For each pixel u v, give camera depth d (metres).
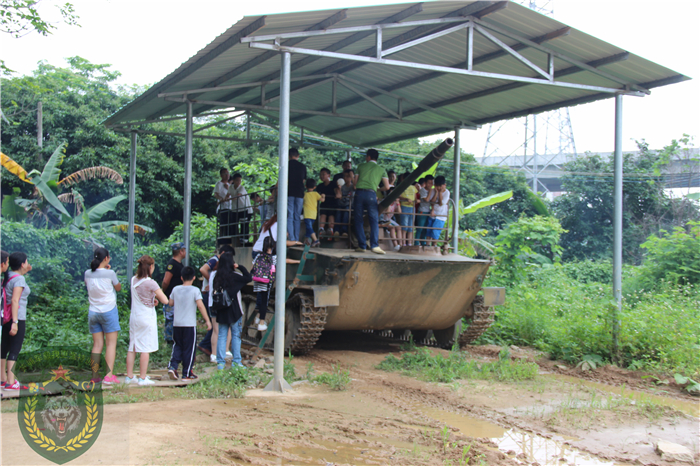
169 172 22.03
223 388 6.42
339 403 6.14
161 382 6.70
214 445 4.43
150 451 4.18
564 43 8.54
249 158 22.97
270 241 8.61
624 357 8.59
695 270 14.23
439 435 5.07
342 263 8.34
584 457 4.65
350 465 4.21
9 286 5.88
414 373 7.71
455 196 12.56
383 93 11.66
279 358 6.66
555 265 17.91
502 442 4.99
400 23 7.70
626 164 25.12
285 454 4.40
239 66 9.37
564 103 10.73
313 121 14.38
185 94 10.77
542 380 7.55
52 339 8.87
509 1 7.66
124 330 10.07
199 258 17.14
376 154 9.11
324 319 8.44
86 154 20.31
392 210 9.73
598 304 9.83
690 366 7.76
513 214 27.06
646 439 5.18
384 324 9.57
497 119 12.23
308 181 9.27
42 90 19.09
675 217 23.23
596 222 25.28
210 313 8.34
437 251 9.80
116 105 23.12
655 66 8.67
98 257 6.54
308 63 9.64
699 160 21.28
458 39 8.89
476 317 9.93
